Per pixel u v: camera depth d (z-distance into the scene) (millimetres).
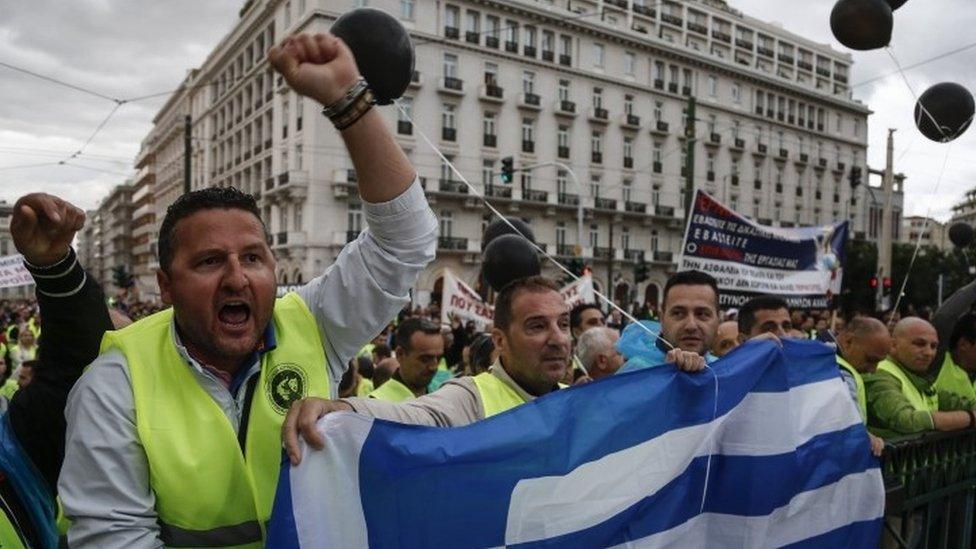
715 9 55531
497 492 1855
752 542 2445
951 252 35219
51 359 1915
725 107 50875
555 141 43000
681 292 3400
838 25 4363
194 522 1565
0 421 1960
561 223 43750
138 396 1579
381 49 1929
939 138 4832
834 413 2818
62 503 1531
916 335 4156
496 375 2492
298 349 1806
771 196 54406
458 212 39688
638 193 46594
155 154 82750
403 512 1722
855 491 2838
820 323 10453
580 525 1980
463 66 39531
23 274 8992
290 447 1599
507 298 2471
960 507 3625
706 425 2320
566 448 1998
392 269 1824
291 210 38375
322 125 36438
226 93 49688
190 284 1603
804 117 57312
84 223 1774
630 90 46125
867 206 62000
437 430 1823
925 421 3436
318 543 1581
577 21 43062
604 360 4027
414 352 4590
